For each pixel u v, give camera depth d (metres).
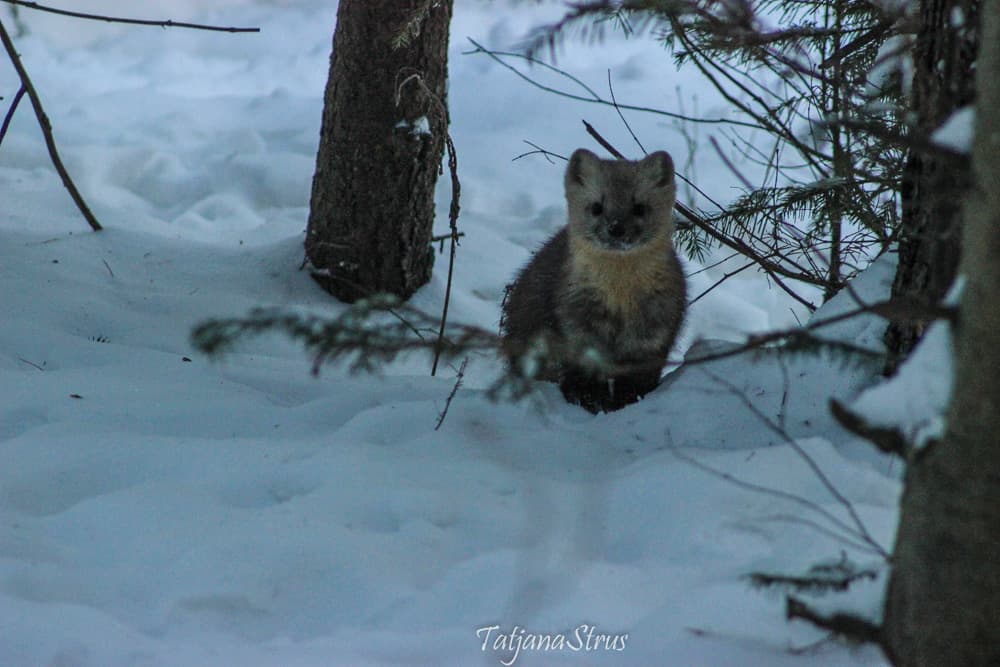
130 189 20.30
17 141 20.61
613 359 10.80
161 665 5.65
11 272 14.23
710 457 7.83
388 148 15.20
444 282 16.45
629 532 7.28
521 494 7.83
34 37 28.14
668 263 11.33
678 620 6.08
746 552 6.78
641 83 24.86
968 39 6.92
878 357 5.91
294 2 32.59
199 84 26.48
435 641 5.96
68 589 6.50
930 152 4.77
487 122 23.66
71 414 9.65
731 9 7.96
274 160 20.88
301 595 6.59
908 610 5.09
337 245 15.46
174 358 11.70
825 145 11.08
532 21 28.38
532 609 6.25
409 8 14.83
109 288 14.48
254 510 7.53
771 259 15.10
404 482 7.93
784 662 5.75
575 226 11.24
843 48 9.38
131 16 30.64
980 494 4.70
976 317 4.57
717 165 20.83
